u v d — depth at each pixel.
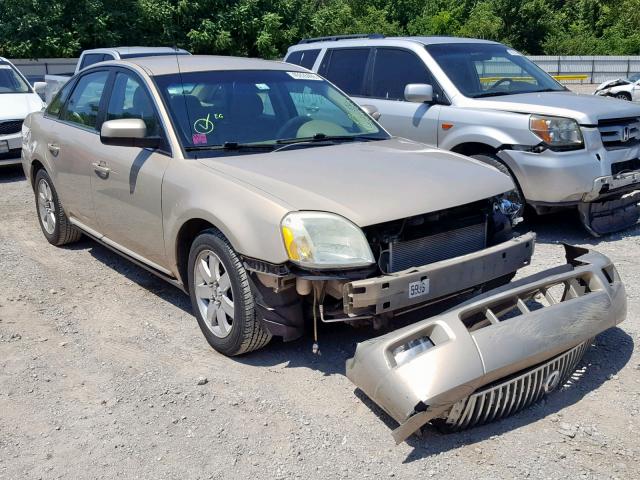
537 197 6.28
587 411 3.56
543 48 43.50
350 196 3.74
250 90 5.01
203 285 4.26
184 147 4.46
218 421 3.56
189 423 3.55
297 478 3.11
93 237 5.66
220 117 4.74
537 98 6.76
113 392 3.87
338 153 4.52
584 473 3.07
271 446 3.35
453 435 3.37
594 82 35.56
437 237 3.93
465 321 3.52
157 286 5.49
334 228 3.56
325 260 3.51
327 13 26.72
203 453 3.31
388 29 38.91
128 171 4.78
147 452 3.33
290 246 3.56
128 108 5.05
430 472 3.11
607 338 4.36
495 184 4.22
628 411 3.55
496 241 4.24
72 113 5.91
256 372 4.04
